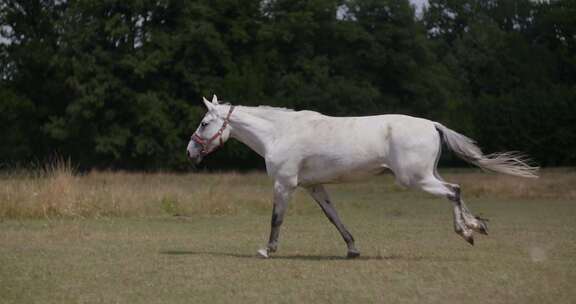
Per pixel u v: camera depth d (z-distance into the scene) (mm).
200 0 55531
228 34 56875
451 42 98188
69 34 53031
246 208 22797
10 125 57406
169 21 55781
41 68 58656
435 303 8320
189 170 53500
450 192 11273
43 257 11898
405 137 11438
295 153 11930
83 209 19578
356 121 11852
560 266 10773
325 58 58688
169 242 14312
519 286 9195
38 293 9023
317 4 58688
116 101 52969
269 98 55000
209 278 9938
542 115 60625
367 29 61500
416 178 11414
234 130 12633
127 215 20156
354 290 9047
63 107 58656
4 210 18688
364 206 25422
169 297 8773
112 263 11266
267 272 10391
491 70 79812
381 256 12273
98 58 52188
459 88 72062
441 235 15875
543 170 52938
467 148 11562
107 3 52375
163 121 51625
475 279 9695
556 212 22906
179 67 53125
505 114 61406
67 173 21391
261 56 57000
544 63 78250
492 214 22141
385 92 62125
